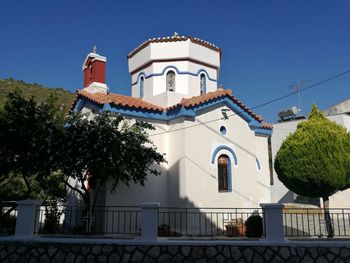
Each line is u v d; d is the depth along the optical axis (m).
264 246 8.59
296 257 8.50
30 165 11.77
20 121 11.81
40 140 11.63
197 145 15.13
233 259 8.48
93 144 11.86
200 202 14.66
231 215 15.16
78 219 15.02
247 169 16.45
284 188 23.20
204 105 15.55
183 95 17.39
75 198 16.34
